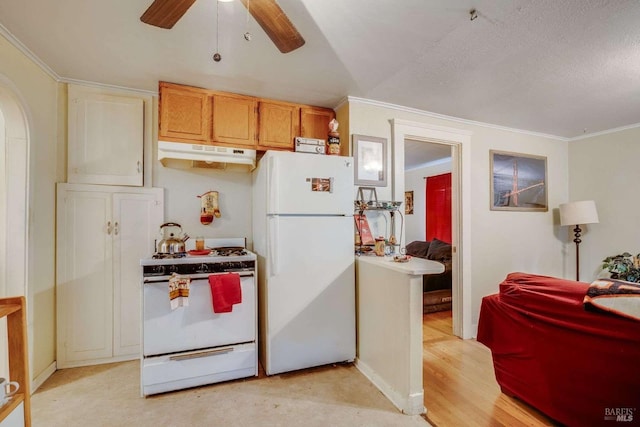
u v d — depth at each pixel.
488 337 2.11
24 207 1.98
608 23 1.63
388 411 1.88
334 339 2.41
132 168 2.51
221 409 1.88
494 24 1.64
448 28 1.67
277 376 2.28
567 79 2.28
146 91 2.56
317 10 1.52
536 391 1.80
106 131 2.45
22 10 1.54
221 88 2.46
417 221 6.23
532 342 1.80
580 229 3.84
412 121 2.90
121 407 1.89
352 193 2.49
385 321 2.10
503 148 3.46
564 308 1.61
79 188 2.38
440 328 3.43
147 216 2.56
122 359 2.49
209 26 1.67
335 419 1.80
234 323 2.20
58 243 2.32
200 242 2.48
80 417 1.79
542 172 3.71
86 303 2.40
